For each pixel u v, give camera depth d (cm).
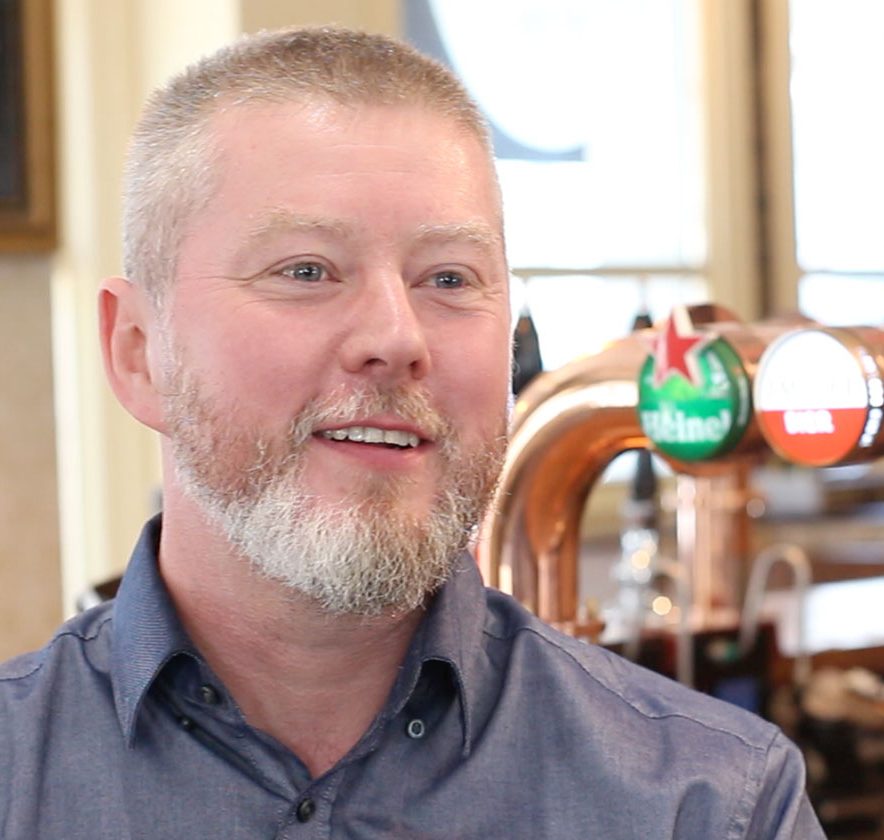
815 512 432
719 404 125
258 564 109
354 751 115
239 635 116
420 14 418
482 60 432
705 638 189
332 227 107
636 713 125
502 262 116
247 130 110
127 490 379
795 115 489
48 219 366
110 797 113
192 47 354
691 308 132
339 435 106
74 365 375
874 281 509
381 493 106
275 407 106
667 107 469
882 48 505
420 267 110
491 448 113
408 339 105
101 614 127
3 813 111
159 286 113
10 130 362
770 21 482
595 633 146
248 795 113
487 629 129
